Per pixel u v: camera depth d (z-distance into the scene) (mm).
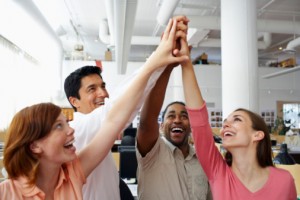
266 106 9977
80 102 1424
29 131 885
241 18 3566
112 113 1083
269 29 6098
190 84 1294
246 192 1266
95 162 1046
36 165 898
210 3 6105
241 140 1329
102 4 6164
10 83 5848
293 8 6477
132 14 3451
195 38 7047
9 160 888
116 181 1342
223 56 3721
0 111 5465
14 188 882
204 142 1339
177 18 1120
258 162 1340
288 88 10055
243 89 3527
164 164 1462
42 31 4961
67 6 6273
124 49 5496
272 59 11469
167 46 1075
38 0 5336
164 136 1622
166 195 1411
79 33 8469
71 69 9062
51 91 7742
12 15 4086
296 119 10039
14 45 6047
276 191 1260
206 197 1531
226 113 3619
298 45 6812
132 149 2760
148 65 1069
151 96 1279
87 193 1203
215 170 1352
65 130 947
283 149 2670
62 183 979
